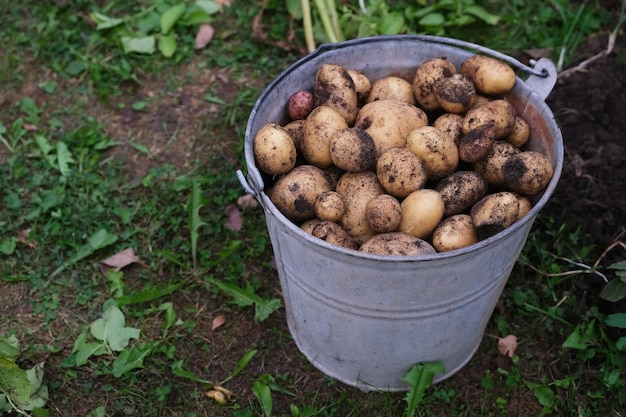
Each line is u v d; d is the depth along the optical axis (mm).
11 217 1077
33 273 1021
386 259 713
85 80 1246
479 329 907
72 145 1157
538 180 807
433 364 891
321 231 793
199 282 1021
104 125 1189
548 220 1045
